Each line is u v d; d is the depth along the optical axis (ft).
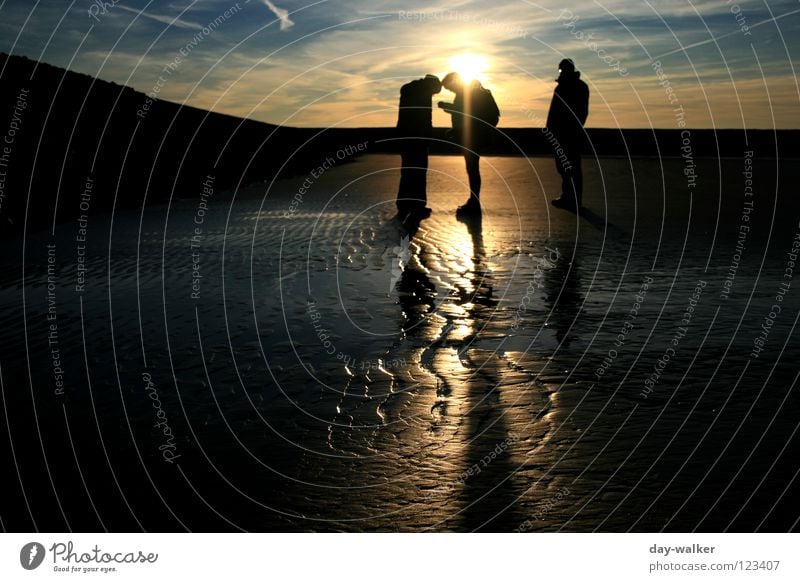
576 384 14.58
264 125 79.56
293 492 10.62
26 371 15.61
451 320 19.13
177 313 19.86
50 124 43.42
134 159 51.01
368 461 11.51
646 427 12.53
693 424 12.60
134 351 16.76
